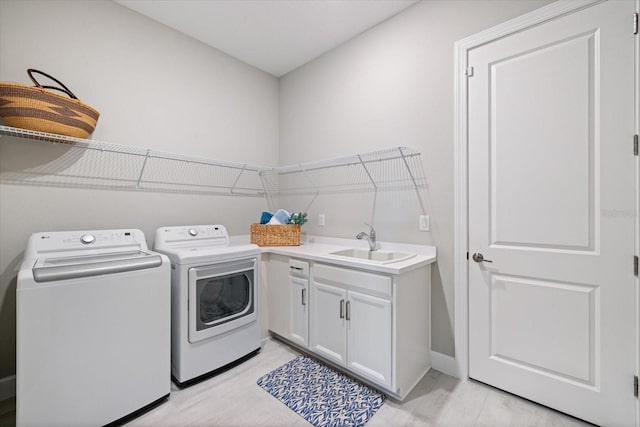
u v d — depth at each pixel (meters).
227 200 2.88
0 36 1.75
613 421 1.44
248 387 1.87
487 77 1.82
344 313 1.95
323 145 2.86
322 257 2.07
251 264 2.26
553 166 1.60
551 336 1.61
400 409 1.64
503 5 1.76
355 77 2.58
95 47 2.09
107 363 1.50
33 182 1.86
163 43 2.43
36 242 1.71
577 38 1.52
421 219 2.13
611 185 1.44
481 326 1.86
